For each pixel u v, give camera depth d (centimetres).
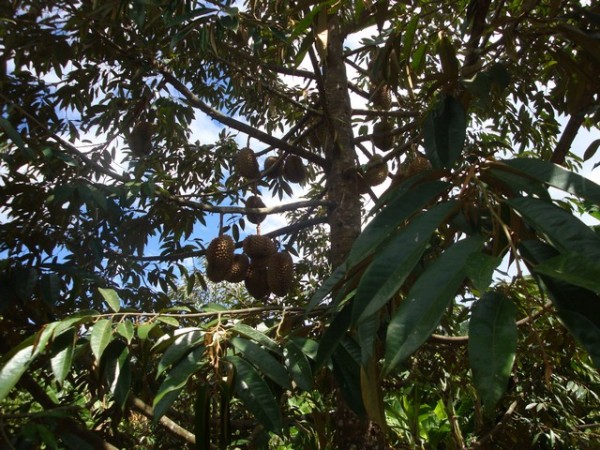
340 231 218
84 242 211
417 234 72
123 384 117
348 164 229
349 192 224
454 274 64
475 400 252
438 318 59
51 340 115
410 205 83
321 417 187
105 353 123
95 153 211
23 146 149
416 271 130
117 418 201
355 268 97
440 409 389
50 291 156
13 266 165
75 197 183
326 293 97
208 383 110
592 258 62
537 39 144
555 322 201
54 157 189
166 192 202
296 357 117
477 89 122
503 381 56
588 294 66
